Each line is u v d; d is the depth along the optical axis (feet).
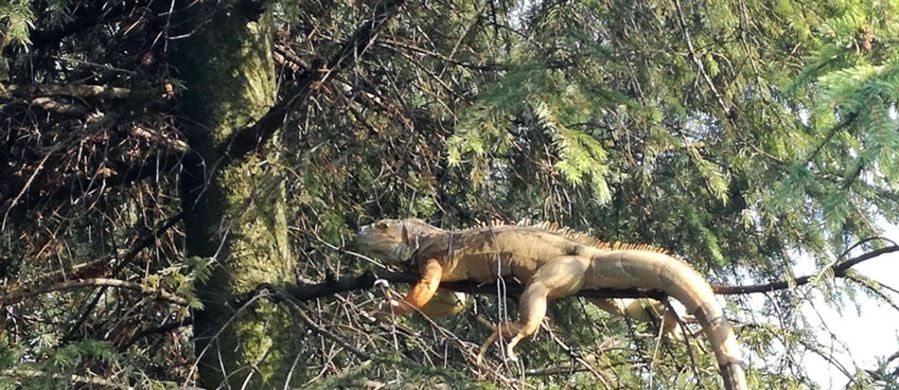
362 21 39.65
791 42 41.09
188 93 41.55
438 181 41.22
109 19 42.60
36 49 41.98
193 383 35.60
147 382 32.71
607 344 42.27
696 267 44.37
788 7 39.78
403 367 32.42
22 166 40.29
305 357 37.76
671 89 39.24
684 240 44.19
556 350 41.34
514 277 35.55
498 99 32.63
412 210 39.81
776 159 39.24
